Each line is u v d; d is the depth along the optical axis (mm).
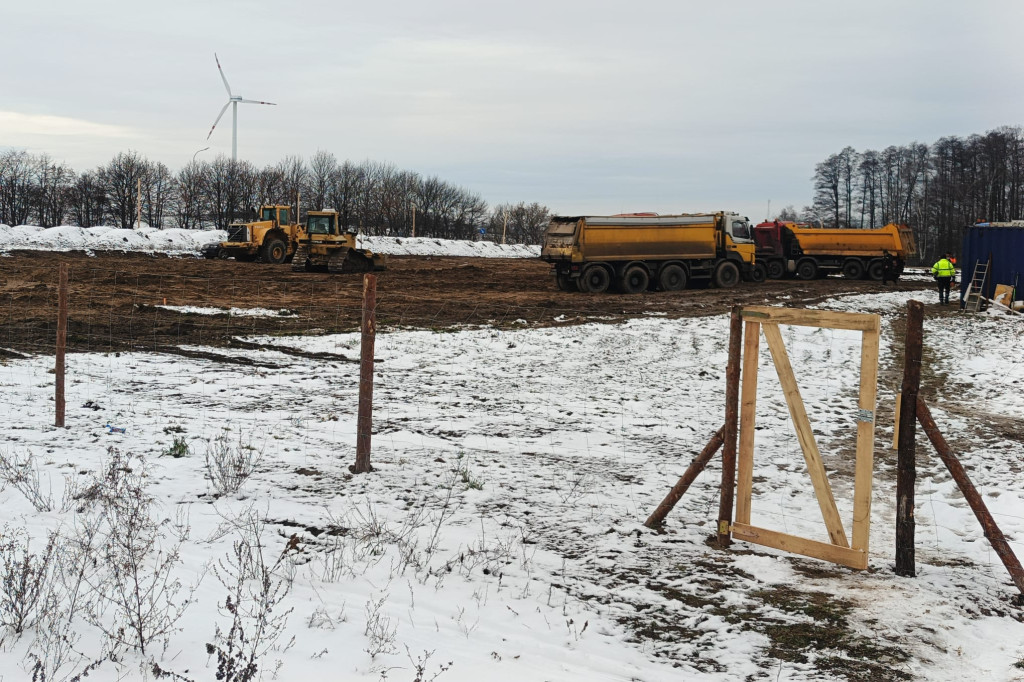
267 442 9461
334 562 5957
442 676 4316
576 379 14555
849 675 4645
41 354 15242
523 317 23656
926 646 5004
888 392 13945
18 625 4402
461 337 19203
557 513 7328
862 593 5738
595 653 4836
